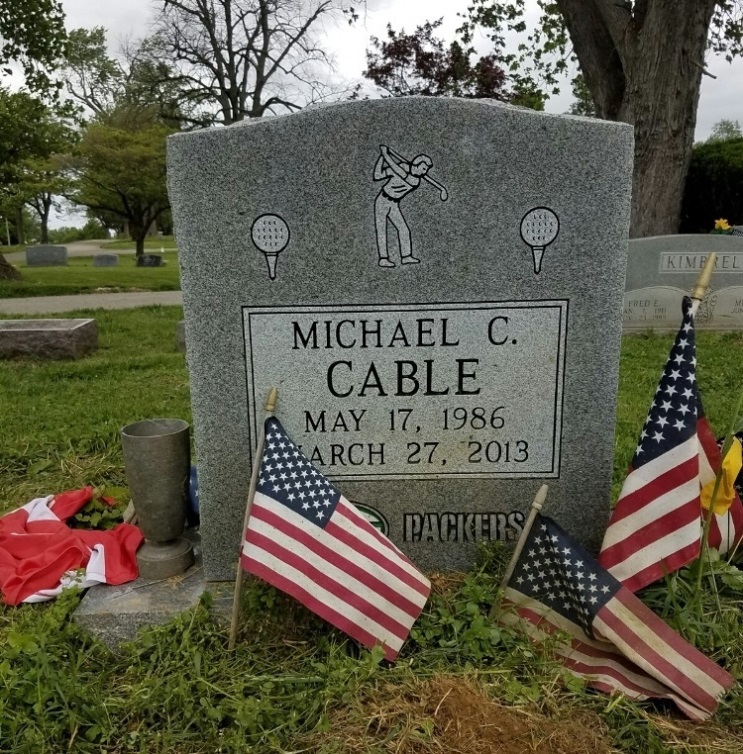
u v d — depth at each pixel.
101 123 40.38
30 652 2.81
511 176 3.08
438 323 3.23
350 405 3.31
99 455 5.41
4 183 20.22
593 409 3.33
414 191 3.09
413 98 3.00
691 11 10.74
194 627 3.00
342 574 2.89
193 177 3.06
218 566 3.36
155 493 3.25
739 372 7.49
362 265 3.16
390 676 2.65
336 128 3.03
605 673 2.73
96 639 3.07
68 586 3.32
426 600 2.99
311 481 3.01
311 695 2.62
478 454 3.38
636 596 3.01
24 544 3.66
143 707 2.62
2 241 65.31
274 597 3.08
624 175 3.09
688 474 2.91
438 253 3.15
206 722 2.56
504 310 3.22
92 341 10.12
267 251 3.14
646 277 10.01
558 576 2.91
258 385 3.28
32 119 19.08
